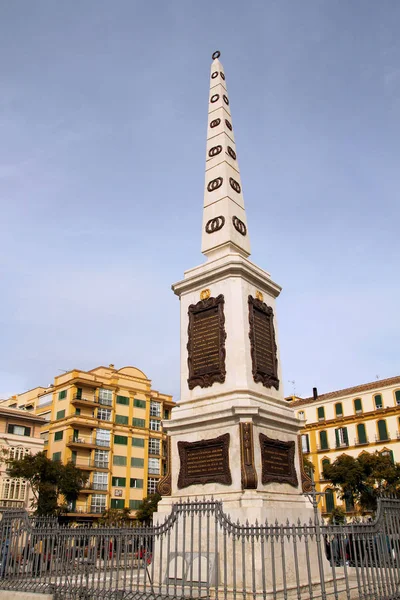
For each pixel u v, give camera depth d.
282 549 8.02
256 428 12.37
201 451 12.66
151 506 47.16
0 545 12.04
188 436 13.05
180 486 12.65
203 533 11.32
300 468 13.47
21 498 39.53
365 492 35.88
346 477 36.22
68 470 38.59
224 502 11.53
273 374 14.05
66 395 53.41
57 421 53.09
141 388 59.06
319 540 8.62
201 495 12.12
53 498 36.66
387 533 9.68
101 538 10.12
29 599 10.52
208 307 14.11
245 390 12.62
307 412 56.81
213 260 14.78
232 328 13.51
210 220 16.36
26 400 59.25
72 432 51.72
